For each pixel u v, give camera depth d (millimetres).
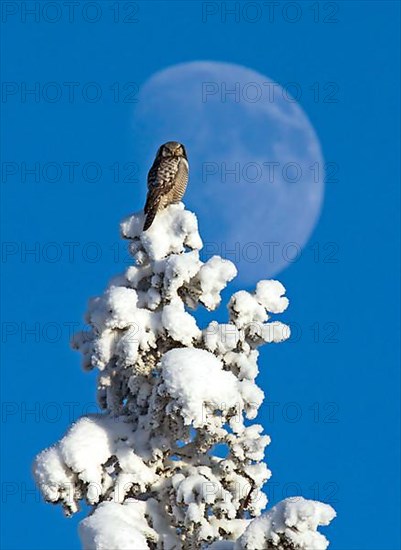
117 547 20000
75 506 22953
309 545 19391
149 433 23312
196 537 22188
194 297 24016
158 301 23766
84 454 22797
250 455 23141
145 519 22859
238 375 23359
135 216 24438
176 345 23516
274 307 24062
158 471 23516
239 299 23766
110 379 23969
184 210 24297
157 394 22250
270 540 19562
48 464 22703
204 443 23047
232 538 22516
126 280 24391
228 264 23812
